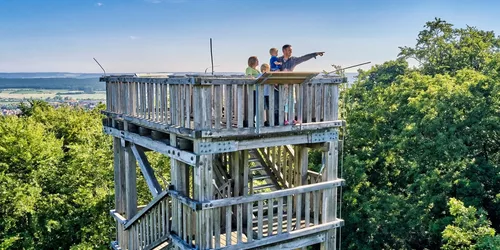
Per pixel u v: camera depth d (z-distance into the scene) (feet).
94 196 73.41
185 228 32.12
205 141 29.32
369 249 72.59
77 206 74.23
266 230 36.04
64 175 75.31
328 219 36.06
